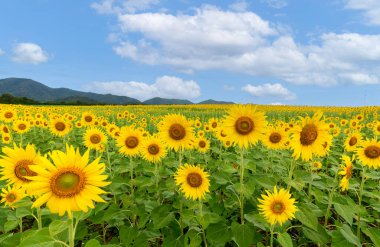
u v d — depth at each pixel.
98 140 8.23
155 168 6.24
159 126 6.00
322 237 3.98
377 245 3.92
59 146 10.88
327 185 5.43
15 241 3.79
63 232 3.30
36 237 2.79
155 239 5.32
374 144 5.45
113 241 4.96
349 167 4.77
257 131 4.70
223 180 5.14
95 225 6.18
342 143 12.84
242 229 3.99
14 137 13.67
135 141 6.36
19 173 3.25
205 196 4.95
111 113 31.47
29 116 15.81
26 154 3.32
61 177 2.62
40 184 2.58
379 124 11.26
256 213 4.38
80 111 35.28
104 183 2.65
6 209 5.21
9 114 14.02
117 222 5.23
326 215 4.77
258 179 4.49
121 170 6.49
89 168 2.67
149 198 5.93
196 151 10.64
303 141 4.50
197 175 4.43
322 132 4.52
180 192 5.03
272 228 3.92
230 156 8.79
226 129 4.74
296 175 4.64
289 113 37.81
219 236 4.13
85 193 2.62
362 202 6.70
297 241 5.21
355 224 4.92
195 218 4.56
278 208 3.79
